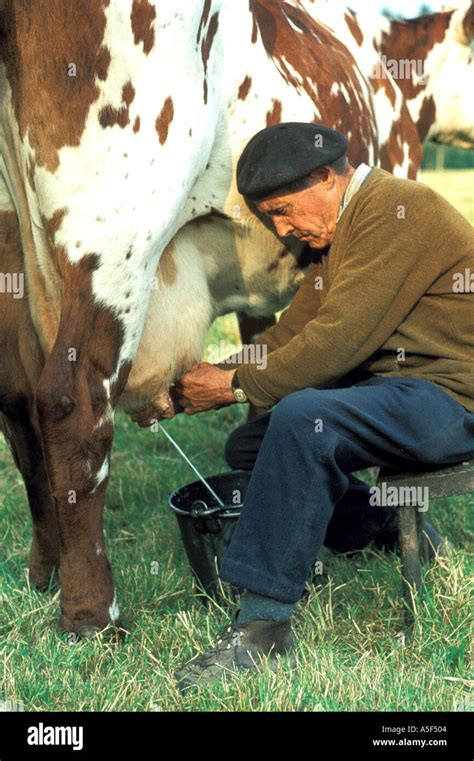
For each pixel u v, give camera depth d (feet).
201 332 10.39
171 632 9.21
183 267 10.19
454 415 8.83
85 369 8.80
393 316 8.81
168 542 11.53
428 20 15.78
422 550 10.42
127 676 8.46
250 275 11.05
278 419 8.38
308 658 8.80
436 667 8.62
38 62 8.23
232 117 9.91
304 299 10.21
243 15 9.85
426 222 8.69
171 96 8.59
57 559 10.44
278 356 9.03
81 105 8.31
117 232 8.57
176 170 8.75
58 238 8.60
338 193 9.12
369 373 9.82
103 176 8.45
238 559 8.50
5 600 9.71
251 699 8.11
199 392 9.84
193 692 8.32
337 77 11.93
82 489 8.88
